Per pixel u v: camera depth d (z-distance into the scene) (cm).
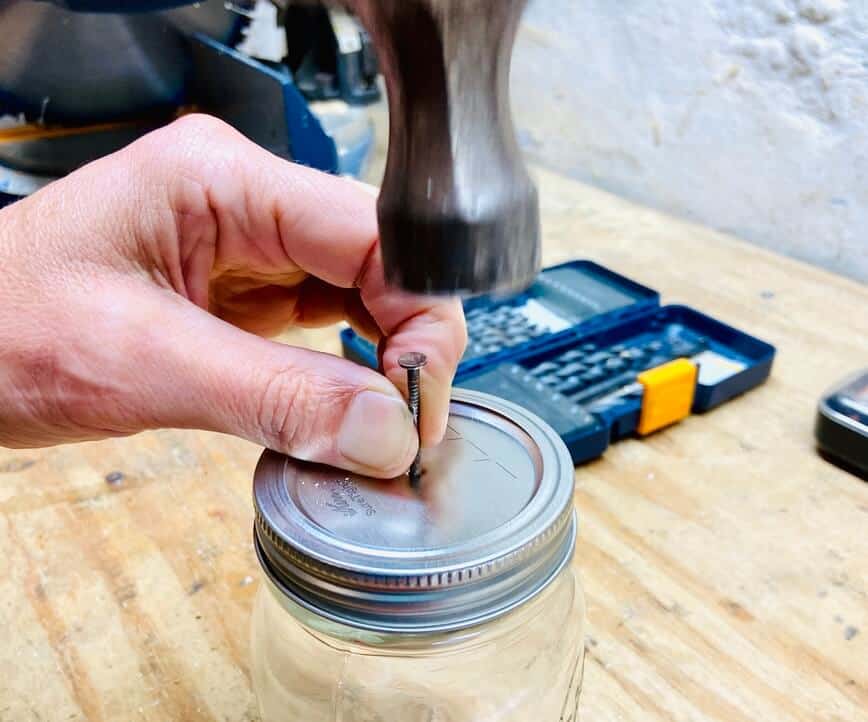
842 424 56
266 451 38
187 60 87
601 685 43
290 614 36
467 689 41
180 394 37
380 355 43
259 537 35
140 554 51
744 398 65
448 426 41
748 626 46
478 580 31
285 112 77
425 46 22
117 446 60
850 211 82
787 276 84
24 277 38
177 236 41
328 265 44
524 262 25
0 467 58
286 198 42
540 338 68
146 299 38
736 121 89
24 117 85
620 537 52
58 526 53
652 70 95
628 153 102
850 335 73
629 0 94
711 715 41
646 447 60
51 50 79
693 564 50
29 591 49
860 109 78
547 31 106
